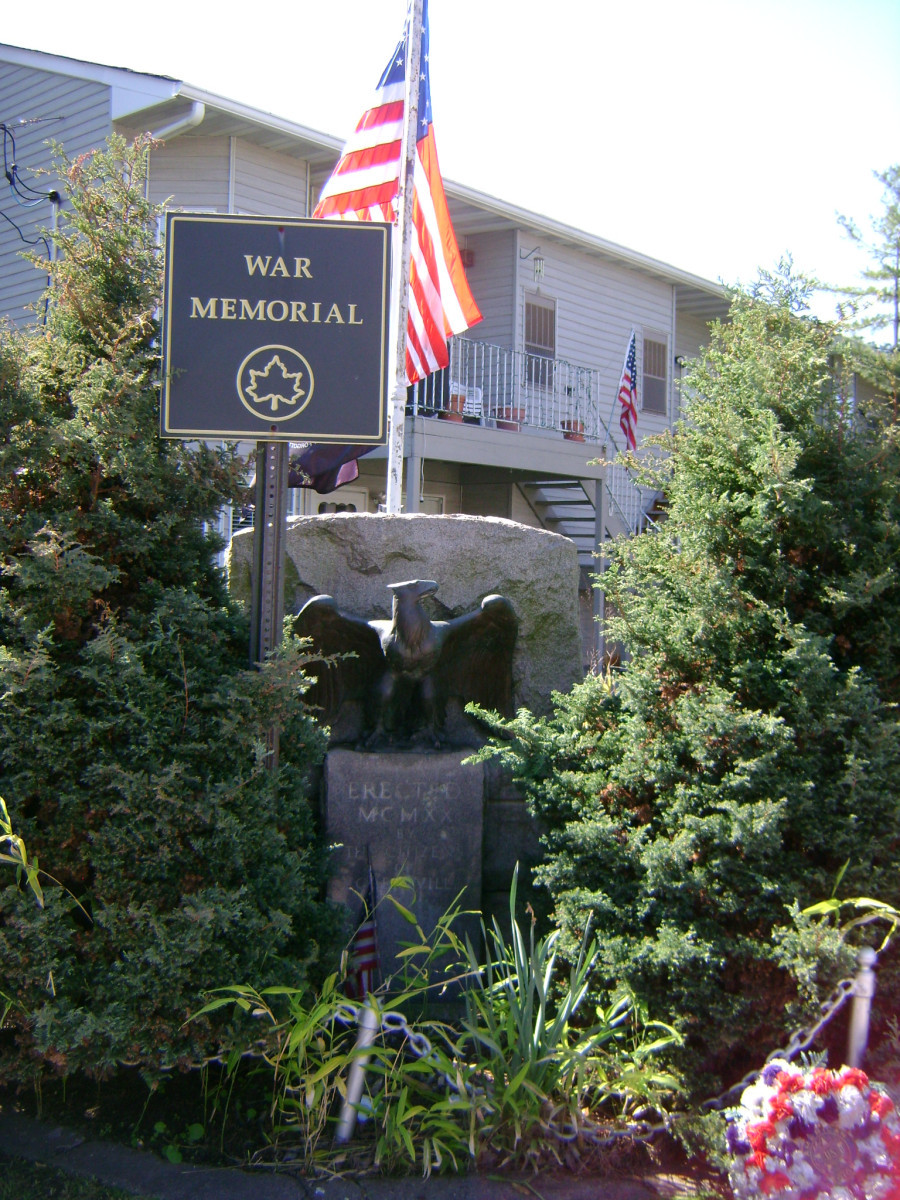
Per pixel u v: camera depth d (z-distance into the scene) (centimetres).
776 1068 293
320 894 452
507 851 484
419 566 512
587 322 1678
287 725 392
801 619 382
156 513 396
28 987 326
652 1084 340
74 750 338
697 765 380
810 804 344
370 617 509
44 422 375
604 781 399
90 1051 325
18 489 382
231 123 1188
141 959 318
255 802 349
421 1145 331
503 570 517
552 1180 317
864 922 325
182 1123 350
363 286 383
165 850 331
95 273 404
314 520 511
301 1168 324
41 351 400
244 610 428
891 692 377
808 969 314
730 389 418
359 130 810
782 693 364
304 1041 326
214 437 378
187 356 379
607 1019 348
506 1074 330
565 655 524
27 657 338
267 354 380
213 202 1225
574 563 529
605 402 1712
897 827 343
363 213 816
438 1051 335
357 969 397
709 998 338
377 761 463
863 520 388
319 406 381
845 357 421
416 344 819
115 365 380
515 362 1529
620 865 374
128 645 337
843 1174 269
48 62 1245
